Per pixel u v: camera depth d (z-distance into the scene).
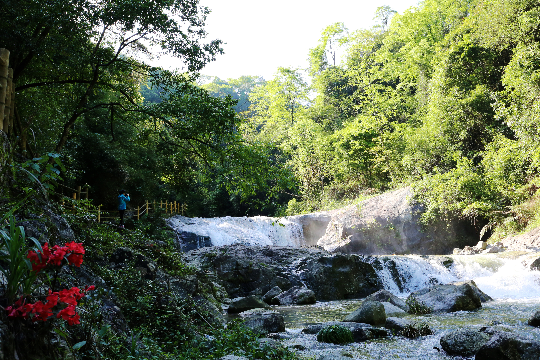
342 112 59.19
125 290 7.82
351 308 14.82
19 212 5.34
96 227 9.93
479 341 7.92
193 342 7.23
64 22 13.14
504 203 27.08
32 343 3.25
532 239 22.61
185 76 15.94
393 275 19.72
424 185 29.62
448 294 13.09
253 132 59.84
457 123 32.28
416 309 12.45
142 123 17.80
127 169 30.84
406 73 50.91
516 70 27.64
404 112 48.97
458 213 28.56
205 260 18.62
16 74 14.46
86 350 4.29
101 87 17.59
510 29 31.12
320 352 8.37
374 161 42.25
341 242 30.53
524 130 25.47
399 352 8.19
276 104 57.88
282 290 18.05
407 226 29.56
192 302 9.57
